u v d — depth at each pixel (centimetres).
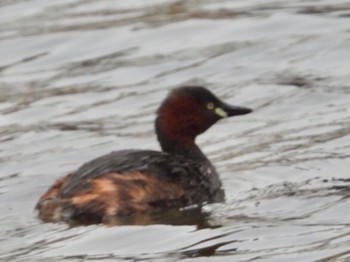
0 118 2041
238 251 1417
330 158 1745
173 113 1675
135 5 2445
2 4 2525
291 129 1898
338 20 2273
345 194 1592
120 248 1455
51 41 2327
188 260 1399
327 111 1953
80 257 1434
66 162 1825
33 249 1467
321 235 1445
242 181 1683
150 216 1555
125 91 2106
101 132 1947
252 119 1964
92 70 2205
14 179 1755
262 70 2133
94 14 2430
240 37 2256
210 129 1942
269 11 2345
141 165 1590
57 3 2505
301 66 2130
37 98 2111
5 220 1570
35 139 1938
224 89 2078
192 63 2184
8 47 2327
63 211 1553
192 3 2423
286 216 1528
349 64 2116
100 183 1558
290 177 1684
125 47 2275
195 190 1609
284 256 1385
